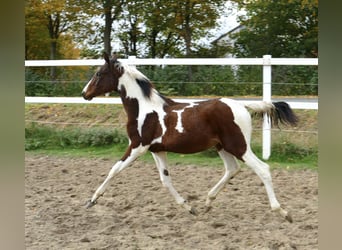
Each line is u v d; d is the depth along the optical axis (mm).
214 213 5434
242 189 6406
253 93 12000
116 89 5445
